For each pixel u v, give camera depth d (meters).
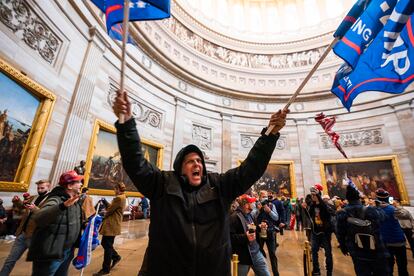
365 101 14.95
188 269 1.21
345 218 3.38
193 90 15.52
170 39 15.02
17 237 2.94
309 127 16.27
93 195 8.39
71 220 2.51
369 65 3.31
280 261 5.37
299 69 18.31
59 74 7.22
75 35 8.05
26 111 5.98
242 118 16.86
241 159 15.88
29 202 3.11
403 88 2.95
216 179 1.58
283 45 19.41
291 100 1.67
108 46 9.71
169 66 13.88
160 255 1.26
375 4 2.79
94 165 8.71
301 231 10.01
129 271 4.13
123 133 1.35
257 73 18.50
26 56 6.04
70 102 7.70
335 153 15.02
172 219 1.31
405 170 12.63
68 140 7.35
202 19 18.33
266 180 15.38
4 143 5.39
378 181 13.23
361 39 2.88
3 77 5.37
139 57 11.93
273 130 1.57
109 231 3.96
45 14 6.70
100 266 4.38
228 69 18.00
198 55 16.78
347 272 4.72
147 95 12.30
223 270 1.28
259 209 4.57
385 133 13.81
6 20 5.50
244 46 19.47
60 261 2.40
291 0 21.59
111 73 10.02
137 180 1.38
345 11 18.03
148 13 2.82
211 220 1.38
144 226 8.95
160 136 12.71
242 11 21.84
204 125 15.41
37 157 6.14
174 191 1.40
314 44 18.61
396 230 3.98
